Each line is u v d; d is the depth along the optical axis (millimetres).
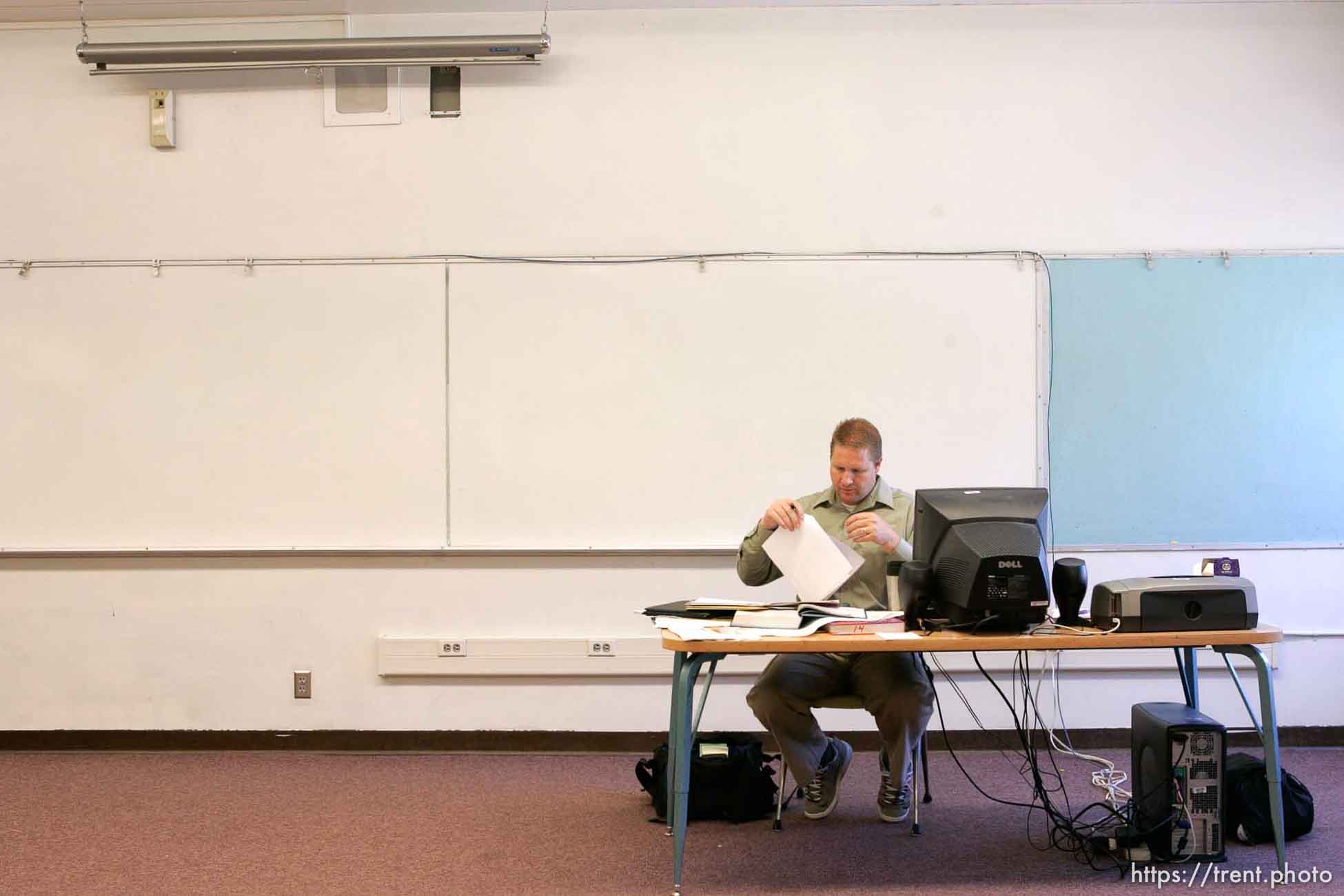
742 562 3246
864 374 4359
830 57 4414
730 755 3328
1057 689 4320
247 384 4398
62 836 3225
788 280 4375
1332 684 4301
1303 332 4367
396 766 4117
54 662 4379
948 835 3143
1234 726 4293
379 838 3188
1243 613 2658
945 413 4352
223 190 4434
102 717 4379
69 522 4391
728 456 4348
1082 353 4367
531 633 4348
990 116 4410
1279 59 4402
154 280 4414
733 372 4363
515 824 3330
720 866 2893
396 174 4426
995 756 4188
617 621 4340
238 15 4457
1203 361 4367
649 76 4422
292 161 4438
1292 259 4379
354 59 4305
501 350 4379
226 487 4383
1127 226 4395
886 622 2668
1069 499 4344
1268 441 4348
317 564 4375
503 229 4410
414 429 4379
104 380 4406
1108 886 2693
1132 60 4402
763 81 4414
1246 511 4340
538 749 4336
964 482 4348
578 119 4426
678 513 4344
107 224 4434
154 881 2816
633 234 4406
